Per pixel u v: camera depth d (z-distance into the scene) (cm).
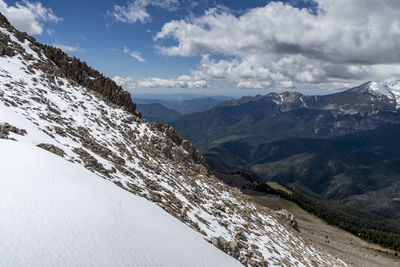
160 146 5050
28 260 770
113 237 1147
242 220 4019
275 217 6556
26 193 1135
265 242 3744
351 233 16025
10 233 854
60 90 4456
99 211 1287
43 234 925
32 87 3825
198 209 3212
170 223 1908
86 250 959
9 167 1299
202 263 1513
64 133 2930
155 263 1164
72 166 1770
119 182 2305
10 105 2841
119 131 4397
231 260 2058
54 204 1152
